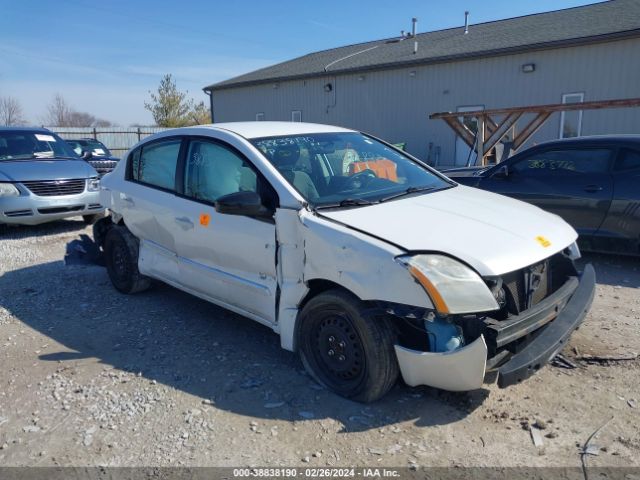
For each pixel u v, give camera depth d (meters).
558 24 17.45
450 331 2.91
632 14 15.44
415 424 3.06
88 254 6.48
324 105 22.73
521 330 2.99
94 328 4.62
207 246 4.14
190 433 3.04
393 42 24.55
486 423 3.05
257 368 3.78
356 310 3.10
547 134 15.91
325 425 3.07
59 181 8.75
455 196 3.92
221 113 28.38
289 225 3.47
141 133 34.25
